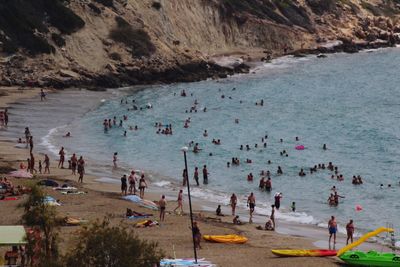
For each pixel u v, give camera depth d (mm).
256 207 68062
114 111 121625
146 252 33250
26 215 39156
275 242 52969
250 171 84000
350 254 46750
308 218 64062
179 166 86500
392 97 138250
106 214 58406
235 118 117125
